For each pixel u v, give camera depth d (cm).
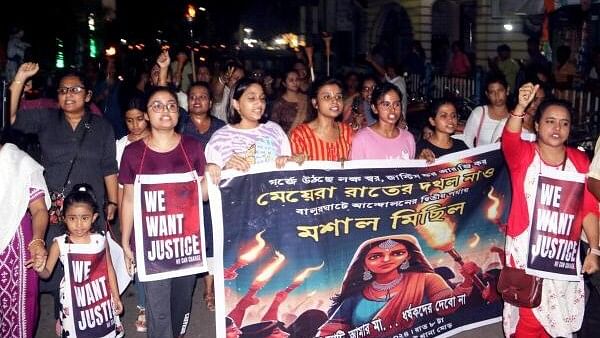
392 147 531
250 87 489
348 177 491
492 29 1962
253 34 3403
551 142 435
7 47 1578
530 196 446
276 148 501
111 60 1118
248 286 473
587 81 918
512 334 473
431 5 2253
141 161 468
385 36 2648
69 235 468
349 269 497
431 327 529
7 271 446
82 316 467
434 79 1509
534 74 985
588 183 440
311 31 2827
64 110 523
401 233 511
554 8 945
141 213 464
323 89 520
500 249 550
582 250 476
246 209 470
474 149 530
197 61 1628
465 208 533
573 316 459
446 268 531
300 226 482
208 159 498
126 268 500
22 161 443
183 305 498
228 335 472
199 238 476
